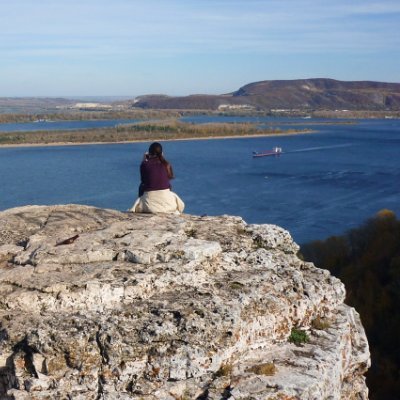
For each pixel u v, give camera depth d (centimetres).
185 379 665
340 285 915
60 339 648
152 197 1059
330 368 750
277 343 774
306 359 747
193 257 809
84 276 755
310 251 5322
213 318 698
